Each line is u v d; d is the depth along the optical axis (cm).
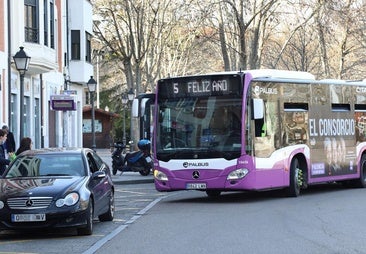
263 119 1800
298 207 1647
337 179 2144
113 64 7612
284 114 1900
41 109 3341
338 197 1927
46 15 3275
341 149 2172
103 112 6694
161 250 1051
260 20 3731
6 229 1184
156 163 1820
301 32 4772
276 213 1523
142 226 1354
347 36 4756
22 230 1280
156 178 1822
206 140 1758
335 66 5228
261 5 3669
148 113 2791
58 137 3706
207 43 5438
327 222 1359
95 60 7119
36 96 3266
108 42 4694
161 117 1827
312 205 1695
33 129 3197
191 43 5344
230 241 1126
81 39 4109
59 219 1177
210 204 1764
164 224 1373
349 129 2228
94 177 1319
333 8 3828
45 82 3425
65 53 3938
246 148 1727
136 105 1925
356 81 2333
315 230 1248
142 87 5359
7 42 2816
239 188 1725
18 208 1172
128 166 2784
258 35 3762
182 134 1789
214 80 1769
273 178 1827
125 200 1947
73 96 2825
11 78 2855
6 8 2806
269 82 1845
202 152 1753
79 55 4106
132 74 4634
